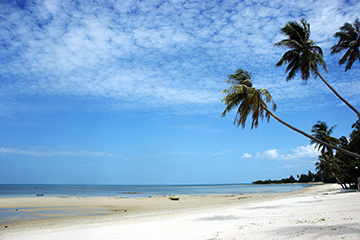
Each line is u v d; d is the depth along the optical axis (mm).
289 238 8969
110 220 19906
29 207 30312
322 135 45750
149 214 23812
